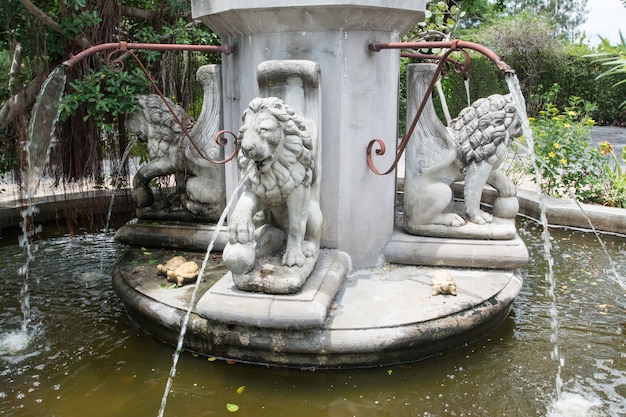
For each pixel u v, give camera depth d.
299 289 2.96
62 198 5.86
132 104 4.38
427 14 6.22
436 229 3.88
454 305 3.17
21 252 5.02
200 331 3.03
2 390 2.83
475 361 3.09
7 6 4.38
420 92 3.77
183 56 5.76
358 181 3.62
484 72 14.94
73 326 3.54
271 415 2.62
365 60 3.47
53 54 4.82
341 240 3.63
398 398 2.75
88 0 4.82
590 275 4.49
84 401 2.74
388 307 3.13
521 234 5.63
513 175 7.36
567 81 18.45
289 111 2.90
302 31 3.38
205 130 4.28
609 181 6.36
